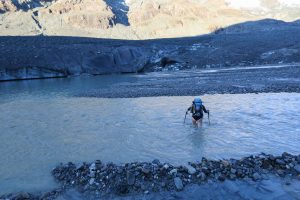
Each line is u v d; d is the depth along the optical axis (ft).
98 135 47.47
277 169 30.37
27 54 267.59
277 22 645.92
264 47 298.35
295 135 41.39
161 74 209.67
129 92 100.99
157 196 26.86
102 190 28.27
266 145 37.96
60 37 382.42
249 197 25.96
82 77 243.19
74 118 62.23
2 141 47.09
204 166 30.96
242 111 58.03
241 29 639.76
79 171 31.73
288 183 27.76
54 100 93.91
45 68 252.62
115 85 137.90
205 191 27.22
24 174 33.27
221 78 134.82
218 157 34.60
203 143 40.22
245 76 135.44
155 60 306.76
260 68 184.34
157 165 31.35
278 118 51.01
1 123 61.00
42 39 352.08
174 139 42.78
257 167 30.71
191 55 307.37
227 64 253.24
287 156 32.58
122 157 36.55
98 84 150.92
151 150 38.52
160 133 46.37
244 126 47.32
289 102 64.54
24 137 48.98
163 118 56.70
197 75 167.53
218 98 75.66
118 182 28.84
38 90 133.69
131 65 299.38
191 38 439.22
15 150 42.09
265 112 55.98
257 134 42.78
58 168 33.73
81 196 27.66
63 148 41.83
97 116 62.64
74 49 302.25
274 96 73.46
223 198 26.11
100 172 30.71
